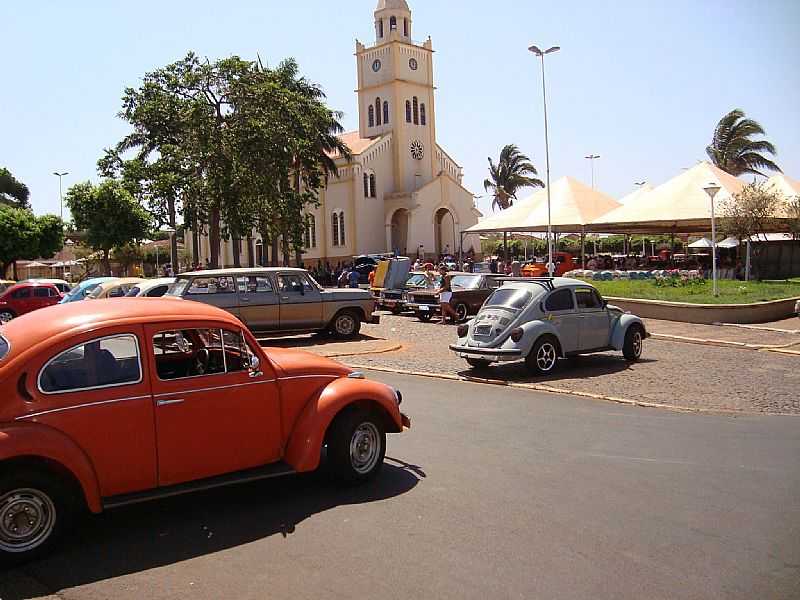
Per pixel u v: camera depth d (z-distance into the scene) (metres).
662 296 24.28
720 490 6.44
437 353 16.09
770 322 21.81
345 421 6.45
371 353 15.97
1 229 48.06
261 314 17.41
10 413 4.94
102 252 53.09
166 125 33.50
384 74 69.69
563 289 13.59
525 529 5.47
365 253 66.69
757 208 29.91
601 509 5.92
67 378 5.20
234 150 31.25
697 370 13.69
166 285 18.45
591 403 10.69
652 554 4.99
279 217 35.47
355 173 65.69
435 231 68.12
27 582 4.64
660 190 34.88
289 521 5.70
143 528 5.59
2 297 26.73
